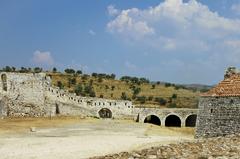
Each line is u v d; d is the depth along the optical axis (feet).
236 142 145.48
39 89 469.16
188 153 124.57
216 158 114.62
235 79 206.90
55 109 474.49
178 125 530.27
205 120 208.23
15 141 243.40
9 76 454.81
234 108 193.98
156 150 132.46
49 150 201.05
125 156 128.77
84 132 319.27
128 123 435.53
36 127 347.97
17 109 455.22
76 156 179.01
